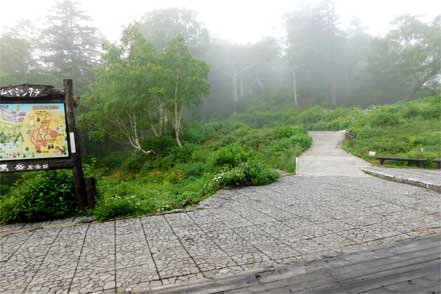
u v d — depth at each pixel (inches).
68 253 147.9
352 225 171.3
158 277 117.8
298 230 167.8
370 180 318.0
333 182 313.3
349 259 128.1
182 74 762.8
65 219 208.8
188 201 250.7
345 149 577.3
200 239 159.5
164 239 161.8
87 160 850.8
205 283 111.9
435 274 112.0
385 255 130.3
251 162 347.9
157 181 570.6
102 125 788.6
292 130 798.5
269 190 284.7
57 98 210.5
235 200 248.8
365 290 102.8
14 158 203.0
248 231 169.6
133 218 206.2
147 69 698.8
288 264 125.3
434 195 234.2
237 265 126.0
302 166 438.3
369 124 689.6
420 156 427.5
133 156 839.1
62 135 211.9
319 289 104.9
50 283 116.7
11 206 209.0
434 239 145.2
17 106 203.3
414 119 693.3
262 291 104.9
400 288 103.1
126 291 108.4
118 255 142.3
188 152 754.8
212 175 365.1
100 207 214.7
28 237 175.0
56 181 222.4
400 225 167.0
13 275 125.7
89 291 109.3
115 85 684.7
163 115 890.1
